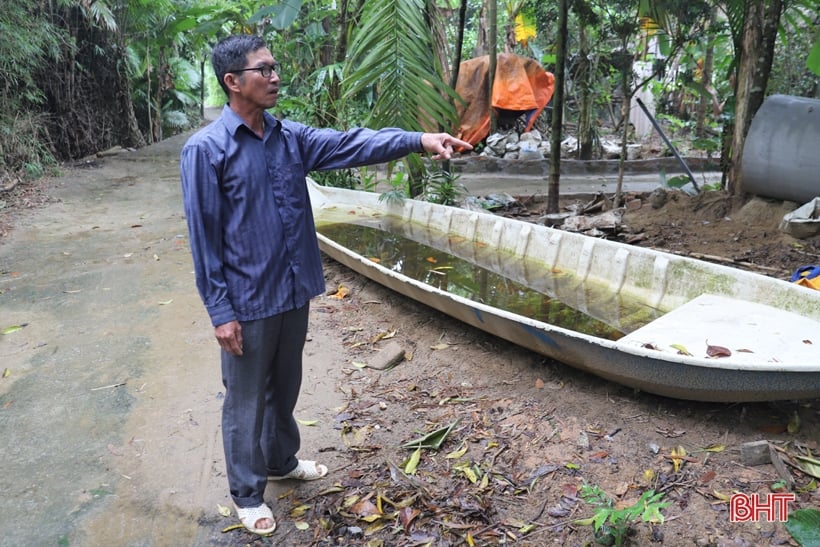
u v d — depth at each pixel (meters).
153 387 3.53
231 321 2.15
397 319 4.29
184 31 13.29
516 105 10.75
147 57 14.02
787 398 2.75
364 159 2.31
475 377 3.50
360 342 4.00
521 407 3.17
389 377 3.59
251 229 2.15
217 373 3.66
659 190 6.62
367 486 2.68
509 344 3.78
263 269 2.19
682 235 5.83
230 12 8.99
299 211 2.28
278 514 2.54
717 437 2.83
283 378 2.47
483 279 4.43
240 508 2.44
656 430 2.91
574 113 12.07
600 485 2.59
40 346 4.05
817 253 5.12
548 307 3.90
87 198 8.38
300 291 2.30
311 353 3.87
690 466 2.66
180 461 2.90
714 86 10.00
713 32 6.45
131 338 4.14
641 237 5.79
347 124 7.09
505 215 7.08
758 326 3.18
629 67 6.54
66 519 2.55
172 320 4.41
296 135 2.33
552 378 3.40
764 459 2.64
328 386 3.50
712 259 5.09
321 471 2.74
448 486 2.65
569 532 2.36
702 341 3.05
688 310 3.42
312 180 7.04
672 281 3.91
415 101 4.81
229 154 2.10
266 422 2.52
